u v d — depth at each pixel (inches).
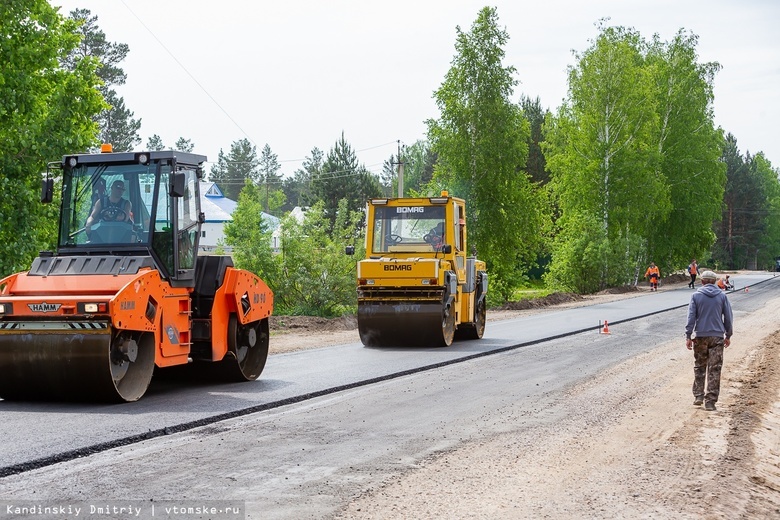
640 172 2320.4
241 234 1227.2
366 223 869.8
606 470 338.0
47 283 468.1
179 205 516.7
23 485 291.0
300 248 1206.9
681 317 1274.6
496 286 1865.2
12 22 954.7
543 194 1937.7
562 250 2317.9
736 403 528.4
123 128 2930.6
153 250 499.8
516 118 1883.6
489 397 515.5
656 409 492.7
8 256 886.4
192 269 527.5
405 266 816.3
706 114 2723.9
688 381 606.5
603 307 1551.4
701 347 508.1
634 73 2343.8
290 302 1226.0
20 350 443.8
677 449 382.9
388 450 359.9
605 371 650.2
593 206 2342.5
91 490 285.1
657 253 2783.0
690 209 2711.6
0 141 900.6
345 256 1220.5
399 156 2094.0
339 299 1234.0
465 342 883.4
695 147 2694.4
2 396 465.1
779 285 2591.0
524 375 621.3
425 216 859.4
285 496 283.1
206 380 564.7
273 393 509.4
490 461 345.7
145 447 356.2
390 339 818.8
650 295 2027.6
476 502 284.0
